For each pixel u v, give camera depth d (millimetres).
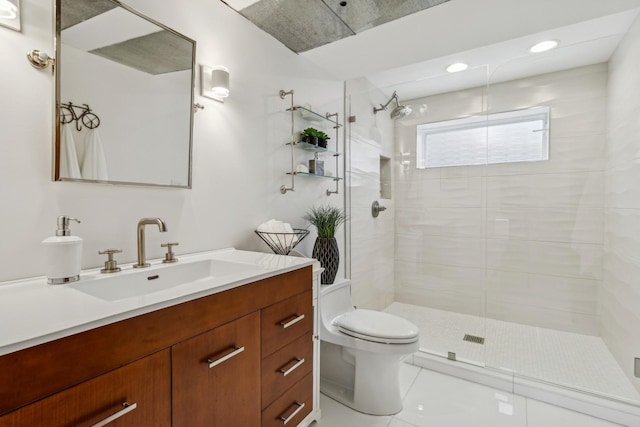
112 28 1107
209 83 1459
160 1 1268
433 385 1894
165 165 1275
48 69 965
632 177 1826
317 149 2131
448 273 2752
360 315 1818
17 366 535
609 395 1665
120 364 685
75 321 625
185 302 827
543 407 1682
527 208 2570
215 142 1499
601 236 2303
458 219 2725
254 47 1731
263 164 1783
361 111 2609
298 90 2068
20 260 916
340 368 1836
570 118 2416
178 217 1344
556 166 2471
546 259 2514
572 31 1926
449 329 2488
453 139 2711
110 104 1101
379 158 2746
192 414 848
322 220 1991
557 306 2477
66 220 943
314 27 1793
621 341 1939
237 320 992
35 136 940
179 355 812
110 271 1041
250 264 1233
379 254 2783
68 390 600
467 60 2352
